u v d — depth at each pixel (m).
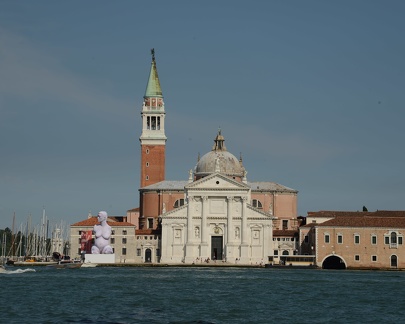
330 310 120.19
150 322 102.81
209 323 103.06
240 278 191.25
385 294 148.00
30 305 119.75
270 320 107.69
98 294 138.62
